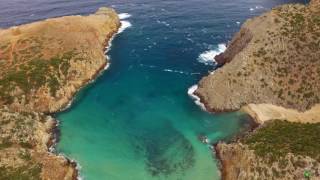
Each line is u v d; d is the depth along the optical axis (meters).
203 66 133.00
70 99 121.69
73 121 111.75
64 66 127.56
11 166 89.00
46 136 103.88
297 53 114.44
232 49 132.12
